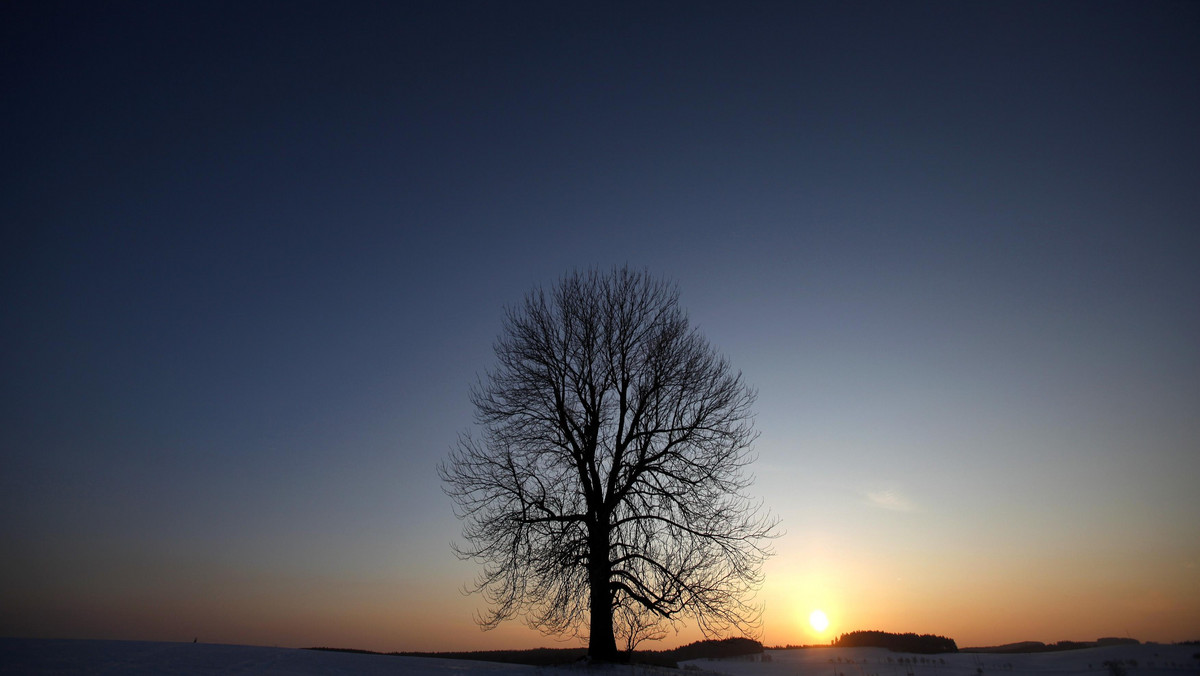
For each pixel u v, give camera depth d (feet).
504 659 83.46
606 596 67.36
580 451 74.54
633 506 70.90
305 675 50.39
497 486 72.90
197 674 47.09
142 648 59.16
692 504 71.05
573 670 59.93
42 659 49.85
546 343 79.66
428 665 60.95
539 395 77.05
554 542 66.74
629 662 66.49
